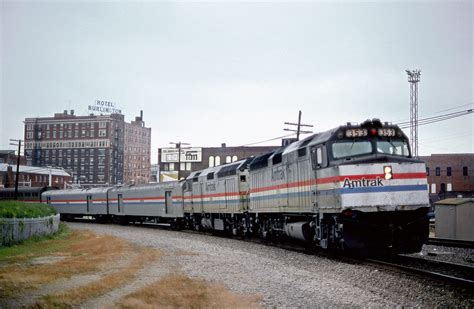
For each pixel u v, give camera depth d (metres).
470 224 28.97
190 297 11.76
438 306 10.53
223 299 11.52
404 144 18.94
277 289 12.73
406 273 14.60
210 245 25.42
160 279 14.33
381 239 17.80
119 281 13.91
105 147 161.50
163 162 92.06
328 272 15.38
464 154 97.25
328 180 18.83
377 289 12.48
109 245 25.73
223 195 34.50
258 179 28.12
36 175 127.50
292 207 22.92
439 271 15.11
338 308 10.59
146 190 51.00
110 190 58.84
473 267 14.81
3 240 24.78
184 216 43.69
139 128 183.75
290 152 23.09
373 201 17.70
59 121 166.75
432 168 98.50
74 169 164.12
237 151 88.38
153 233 36.91
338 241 18.66
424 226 17.92
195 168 90.31
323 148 19.28
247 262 18.11
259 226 29.42
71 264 17.88
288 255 20.09
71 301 11.61
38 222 30.38
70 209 66.62
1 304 11.42
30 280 14.39
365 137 18.70
